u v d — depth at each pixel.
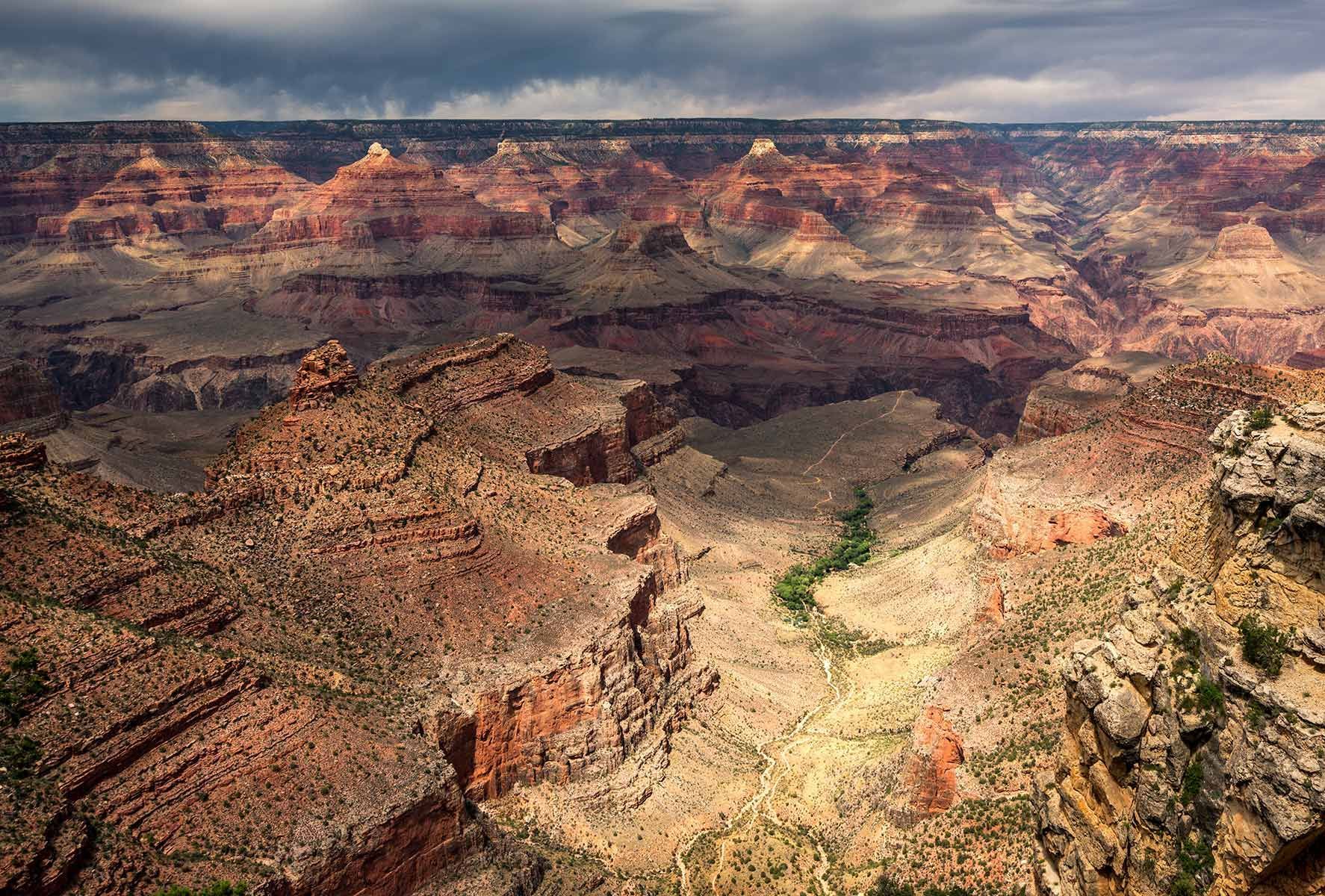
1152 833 46.84
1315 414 47.19
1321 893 39.44
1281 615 43.84
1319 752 39.16
